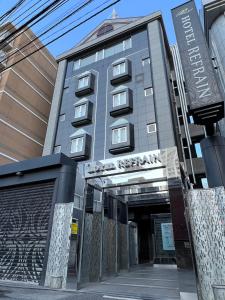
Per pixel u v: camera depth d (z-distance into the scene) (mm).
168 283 7547
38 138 22812
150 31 19562
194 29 7426
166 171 7008
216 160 5738
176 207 6062
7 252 8531
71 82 21797
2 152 18656
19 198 9453
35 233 8266
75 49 23312
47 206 8523
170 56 21219
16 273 7922
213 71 6176
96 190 8961
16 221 8977
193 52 6840
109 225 9594
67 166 8844
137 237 15805
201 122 5953
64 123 19406
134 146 15250
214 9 16812
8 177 10125
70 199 8312
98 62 21469
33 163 9484
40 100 24391
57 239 7609
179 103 20703
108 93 18766
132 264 13492
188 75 6410
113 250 9602
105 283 7625
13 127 20297
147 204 12281
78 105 19188
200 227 5527
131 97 17344
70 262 7238
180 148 15820
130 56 19672
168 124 14734
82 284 6941
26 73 23344
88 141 16984
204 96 5852
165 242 14312
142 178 7980
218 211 5465
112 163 8328
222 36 15664
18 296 5637
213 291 4613
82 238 7590
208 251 5258
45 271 7301
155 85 16672
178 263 5414
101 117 17875
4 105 19875
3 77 21234
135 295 5781
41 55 26172
